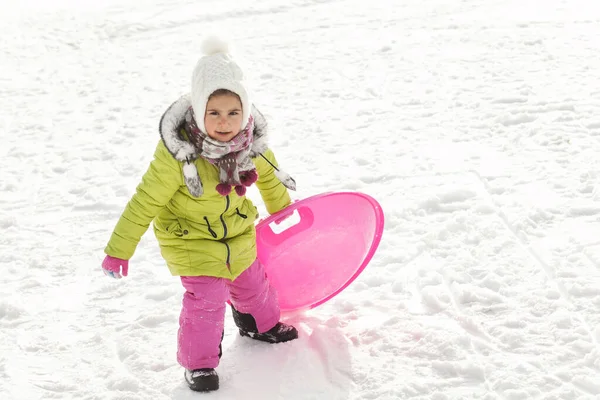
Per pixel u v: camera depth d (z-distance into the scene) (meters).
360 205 4.00
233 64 3.24
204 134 3.24
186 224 3.46
